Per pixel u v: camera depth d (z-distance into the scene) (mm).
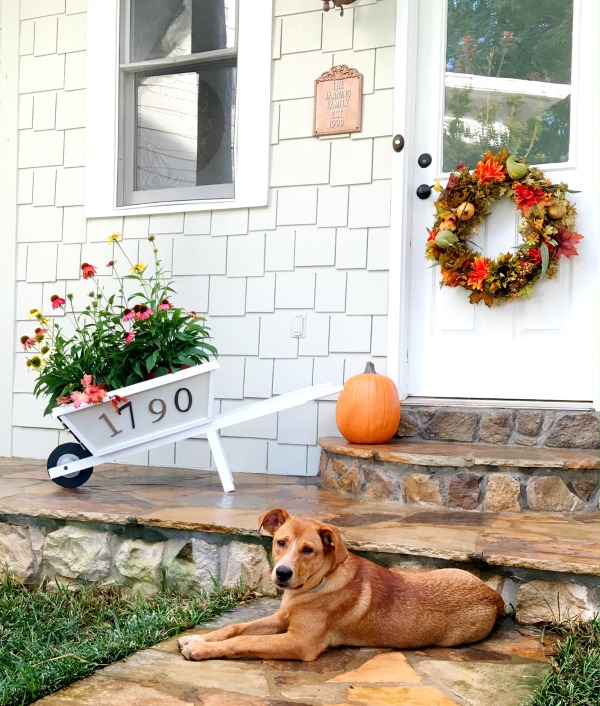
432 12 4312
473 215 4016
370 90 4328
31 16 5184
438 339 4238
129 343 3842
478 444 3832
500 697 2008
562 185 3885
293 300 4504
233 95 4738
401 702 1970
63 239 5094
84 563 3156
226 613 2717
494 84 4223
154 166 4969
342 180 4391
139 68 4945
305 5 4484
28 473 4379
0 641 2576
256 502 3465
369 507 3400
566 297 4012
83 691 2055
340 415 3879
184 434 3768
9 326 5203
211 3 4766
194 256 4754
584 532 2924
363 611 2352
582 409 3799
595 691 2039
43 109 5152
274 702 1970
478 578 2582
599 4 4027
